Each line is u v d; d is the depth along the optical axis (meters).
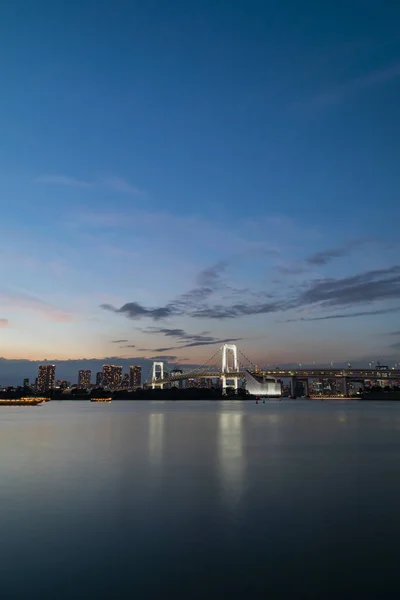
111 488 24.47
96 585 12.55
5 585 12.56
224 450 41.16
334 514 19.19
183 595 11.98
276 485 25.09
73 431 63.50
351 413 123.81
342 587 12.44
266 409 160.25
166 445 45.31
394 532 16.86
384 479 26.80
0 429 67.56
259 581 12.82
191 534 16.69
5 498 22.22
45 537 16.42
